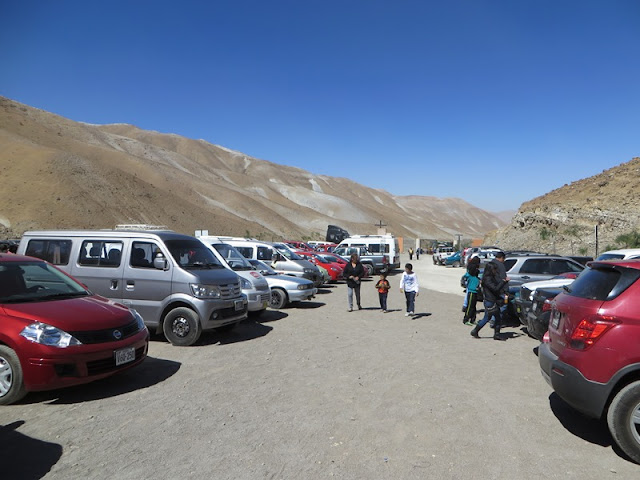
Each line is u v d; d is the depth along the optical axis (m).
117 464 3.68
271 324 10.43
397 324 10.49
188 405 5.09
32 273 6.08
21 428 4.44
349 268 12.63
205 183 155.88
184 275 8.05
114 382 5.94
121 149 169.38
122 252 8.50
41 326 5.07
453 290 19.61
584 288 4.34
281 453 3.89
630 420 3.73
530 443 4.13
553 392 5.60
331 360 7.12
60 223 68.88
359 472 3.57
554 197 45.59
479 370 6.58
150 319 8.20
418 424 4.56
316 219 178.50
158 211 95.62
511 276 12.35
